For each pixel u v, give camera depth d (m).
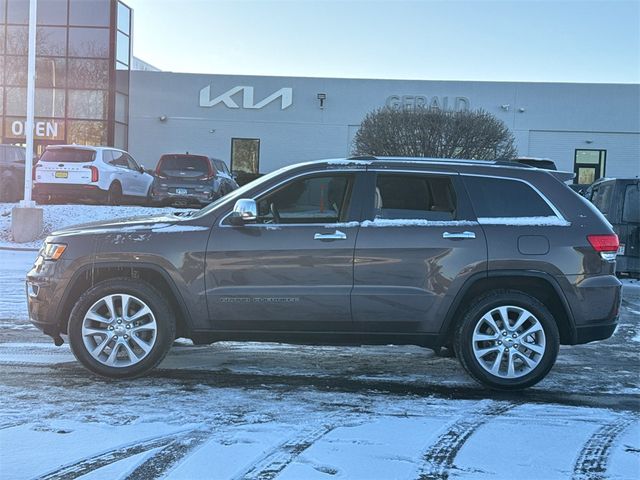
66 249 5.33
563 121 28.39
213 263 5.25
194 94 29.00
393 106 25.56
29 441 4.05
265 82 28.88
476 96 28.39
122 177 18.08
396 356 6.49
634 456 4.00
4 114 27.25
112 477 3.57
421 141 23.27
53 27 26.92
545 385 5.55
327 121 28.86
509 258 5.23
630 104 28.28
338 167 5.48
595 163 28.52
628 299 10.26
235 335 5.35
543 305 5.29
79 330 5.26
